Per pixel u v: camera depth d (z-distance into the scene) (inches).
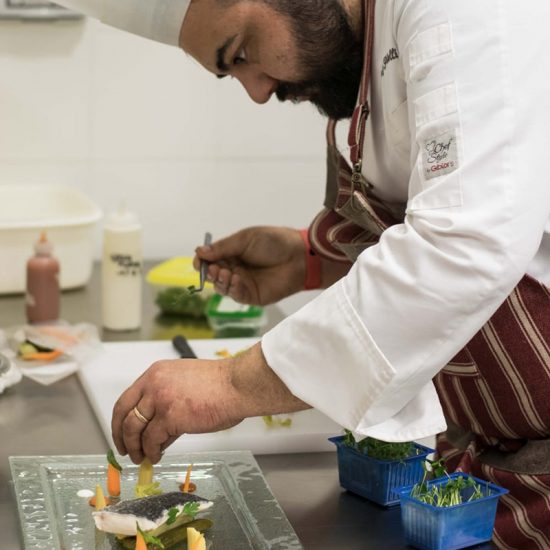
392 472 57.7
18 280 102.5
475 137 49.1
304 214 120.3
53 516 54.6
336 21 59.0
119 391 76.3
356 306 51.0
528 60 49.3
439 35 50.6
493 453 61.7
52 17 107.6
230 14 57.2
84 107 112.0
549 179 49.3
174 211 117.1
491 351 58.0
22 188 110.4
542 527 57.1
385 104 59.2
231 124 115.9
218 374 54.1
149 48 112.0
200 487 59.3
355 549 53.2
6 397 76.2
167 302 99.7
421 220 49.9
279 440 67.2
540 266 58.0
